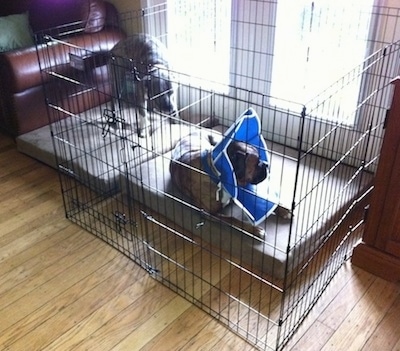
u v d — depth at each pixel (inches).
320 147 83.9
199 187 75.2
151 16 112.6
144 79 79.0
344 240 77.4
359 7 83.7
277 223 76.9
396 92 61.1
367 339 62.7
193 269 74.7
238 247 74.8
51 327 65.6
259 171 71.4
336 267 74.0
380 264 71.6
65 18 110.3
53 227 85.0
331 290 70.2
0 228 84.9
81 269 75.5
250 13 98.2
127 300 69.7
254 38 100.1
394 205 67.2
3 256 78.4
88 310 68.1
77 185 96.1
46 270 75.5
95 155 94.1
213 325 65.3
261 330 64.1
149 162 90.2
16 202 92.1
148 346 62.6
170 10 110.3
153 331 64.6
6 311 68.1
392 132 63.5
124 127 85.7
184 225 82.0
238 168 70.7
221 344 62.6
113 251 79.1
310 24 91.2
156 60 94.9
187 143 81.5
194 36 109.2
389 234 69.6
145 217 81.5
